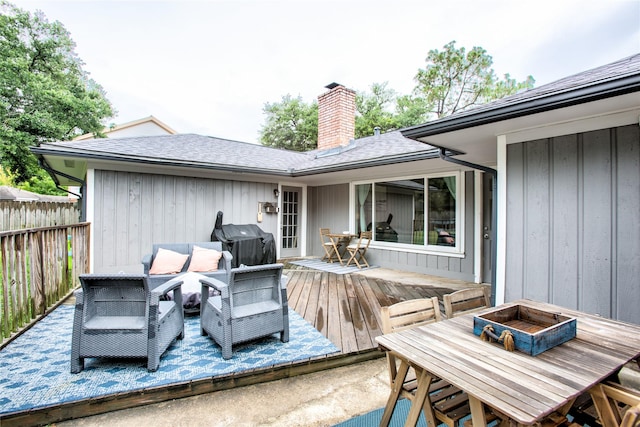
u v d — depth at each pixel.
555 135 2.74
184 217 6.41
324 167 6.41
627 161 2.39
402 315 1.94
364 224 7.45
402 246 6.55
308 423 2.02
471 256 5.52
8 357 2.61
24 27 14.12
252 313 2.76
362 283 5.36
